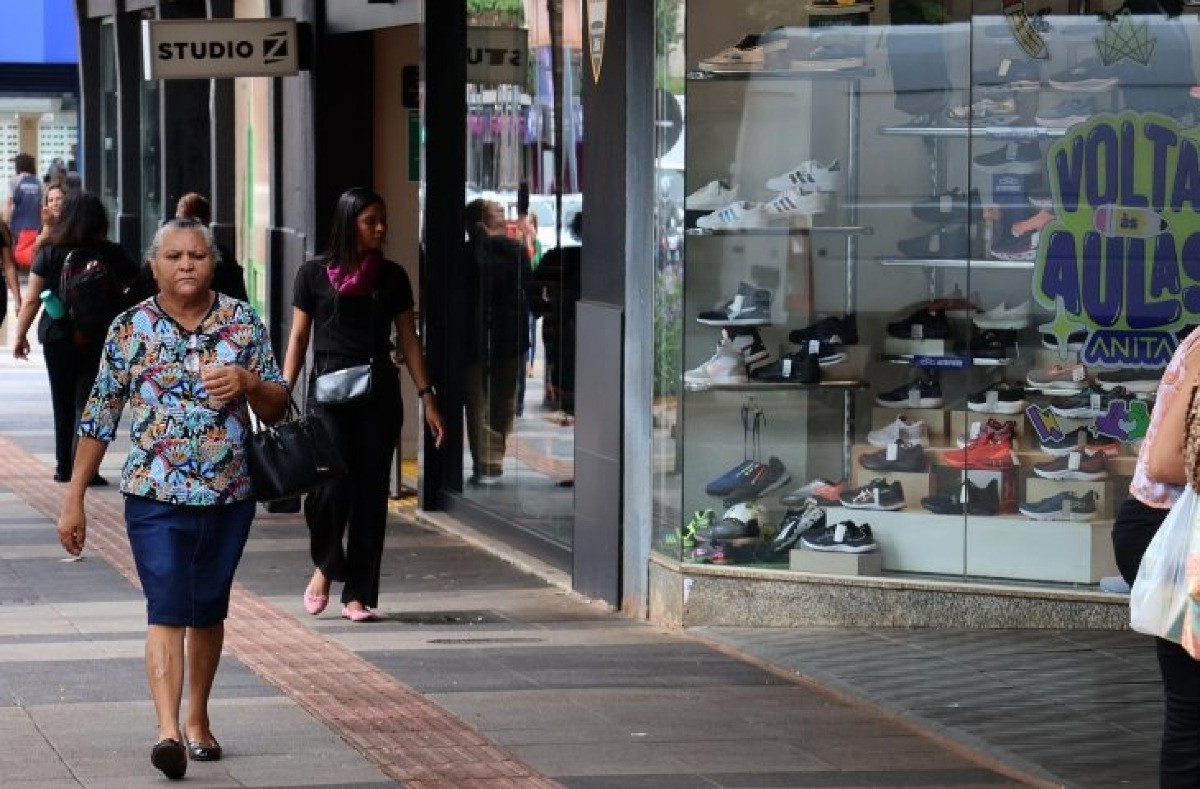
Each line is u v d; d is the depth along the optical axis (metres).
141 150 67.88
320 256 27.39
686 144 26.81
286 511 37.28
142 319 19.17
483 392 35.47
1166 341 26.92
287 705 21.89
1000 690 23.03
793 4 27.08
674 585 26.94
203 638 19.53
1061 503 26.92
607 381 28.41
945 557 27.12
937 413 27.31
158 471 19.03
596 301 29.00
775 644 25.59
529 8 33.09
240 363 19.30
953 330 27.34
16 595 29.30
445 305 37.19
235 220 52.72
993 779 19.44
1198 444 15.88
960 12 27.05
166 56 37.28
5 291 47.50
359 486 27.27
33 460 45.09
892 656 24.91
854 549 26.89
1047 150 27.00
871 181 27.41
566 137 31.33
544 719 21.47
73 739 20.20
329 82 42.44
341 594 28.72
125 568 31.64
